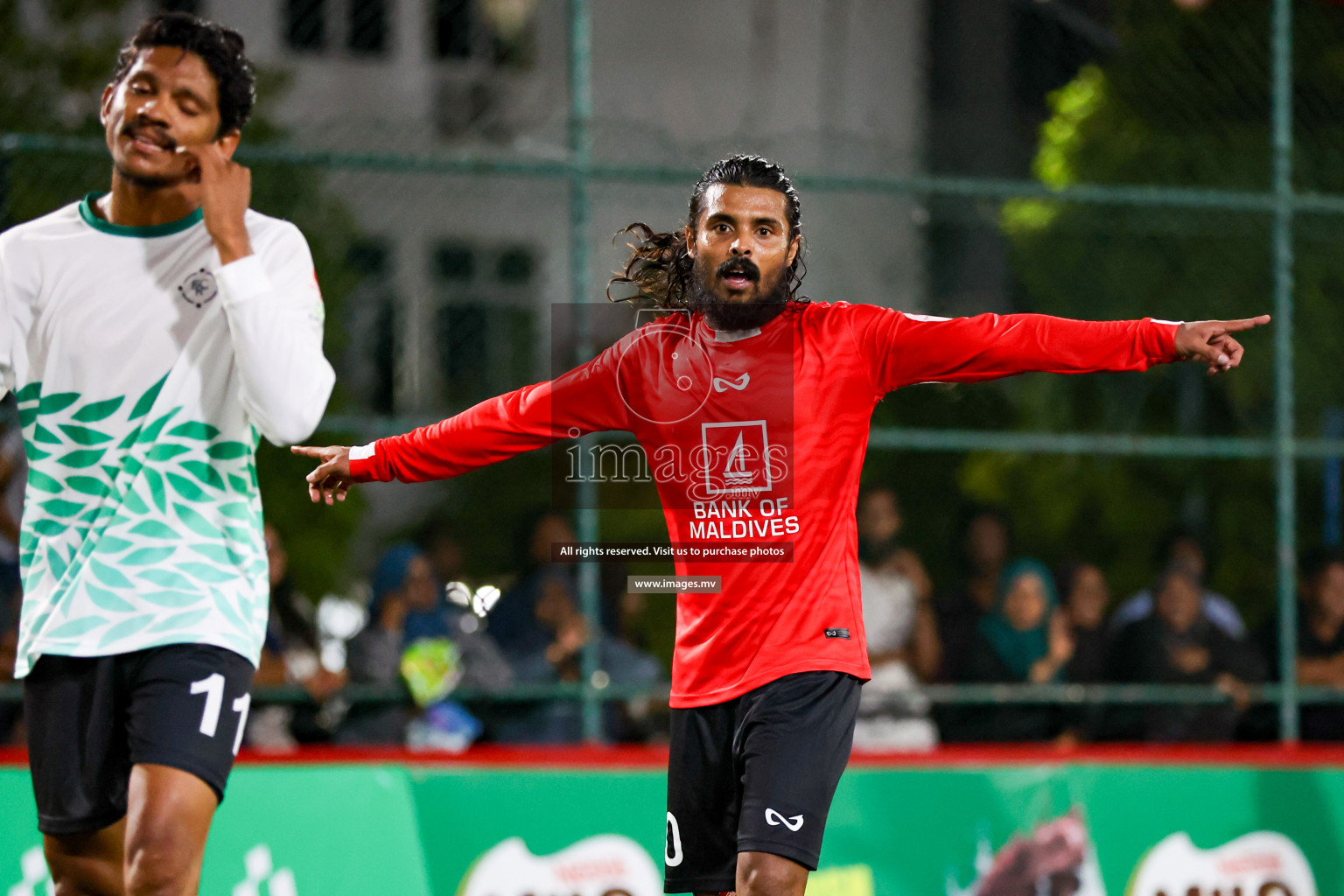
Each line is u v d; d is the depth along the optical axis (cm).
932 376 1092
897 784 1628
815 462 1084
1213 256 2811
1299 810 1723
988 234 3178
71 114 2480
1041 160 3238
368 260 2902
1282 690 1894
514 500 3350
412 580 1838
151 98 952
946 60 4488
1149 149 2859
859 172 3425
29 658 973
